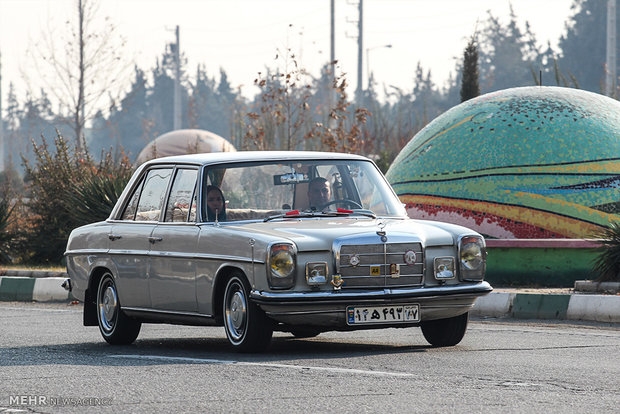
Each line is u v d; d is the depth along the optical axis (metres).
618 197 29.47
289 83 46.84
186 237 15.80
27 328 20.33
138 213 17.44
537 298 21.20
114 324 17.42
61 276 30.55
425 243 14.97
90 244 18.20
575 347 15.49
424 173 31.94
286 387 11.67
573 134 30.31
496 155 30.55
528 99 31.78
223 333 19.39
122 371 13.31
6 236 37.28
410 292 14.57
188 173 16.52
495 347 15.56
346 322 14.38
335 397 10.96
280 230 14.81
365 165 16.91
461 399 10.71
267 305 14.18
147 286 16.62
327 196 16.25
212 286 15.22
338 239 14.46
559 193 29.55
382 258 14.59
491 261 28.20
